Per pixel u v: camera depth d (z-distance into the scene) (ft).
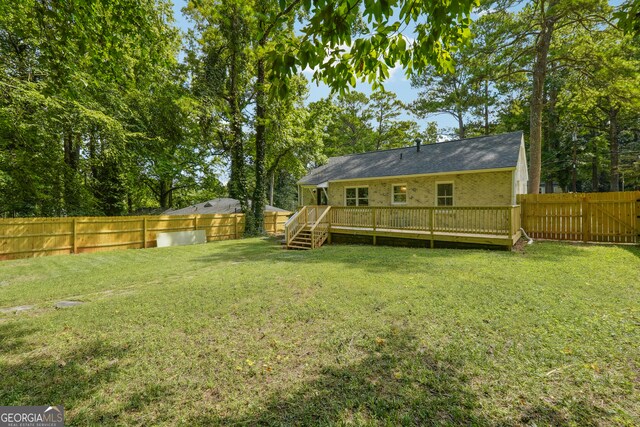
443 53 9.98
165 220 44.91
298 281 17.76
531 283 15.58
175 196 90.58
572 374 7.82
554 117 73.10
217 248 38.68
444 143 46.26
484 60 45.85
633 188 76.28
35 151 37.45
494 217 29.81
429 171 38.99
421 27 8.82
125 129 46.11
